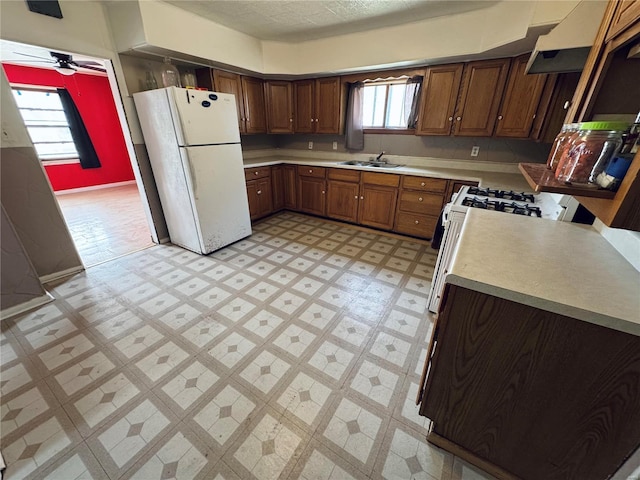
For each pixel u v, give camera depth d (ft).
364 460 3.81
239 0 7.43
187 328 6.20
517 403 3.13
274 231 11.85
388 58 9.50
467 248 3.50
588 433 2.88
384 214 11.46
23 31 6.41
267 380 4.96
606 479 2.99
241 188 10.28
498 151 10.09
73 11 7.18
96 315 6.59
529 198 6.59
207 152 8.81
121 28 7.77
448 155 11.03
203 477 3.61
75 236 11.22
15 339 5.84
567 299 2.54
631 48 3.26
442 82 9.50
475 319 2.98
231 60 9.78
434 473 3.68
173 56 8.73
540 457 3.27
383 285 7.92
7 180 6.94
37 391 4.72
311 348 5.68
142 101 8.42
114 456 3.82
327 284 7.95
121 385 4.84
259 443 3.99
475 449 3.67
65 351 5.54
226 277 8.29
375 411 4.45
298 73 11.46
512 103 8.52
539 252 3.43
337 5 7.67
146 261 9.22
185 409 4.44
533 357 2.85
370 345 5.77
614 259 3.30
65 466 3.71
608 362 2.53
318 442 4.01
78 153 17.84
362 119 12.26
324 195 12.78
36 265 7.71
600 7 3.86
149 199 9.93
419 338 5.98
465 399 3.42
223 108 8.96
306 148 14.60
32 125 16.15
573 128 3.89
